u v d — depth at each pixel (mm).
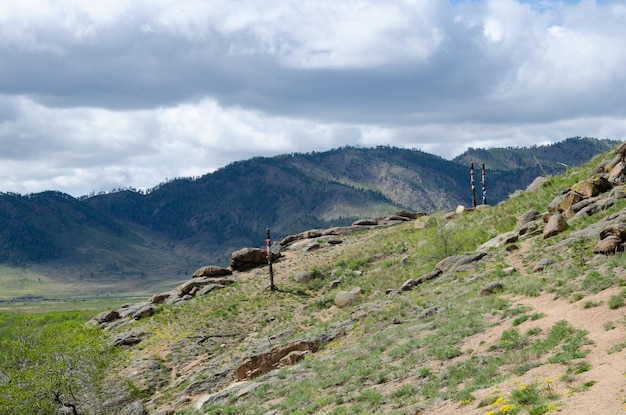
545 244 35844
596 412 13586
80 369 41188
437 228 57281
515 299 27562
